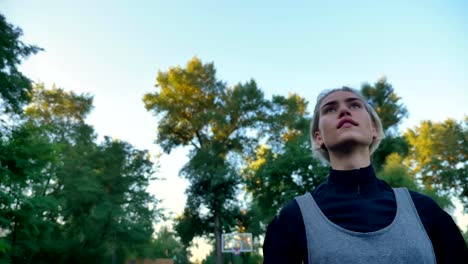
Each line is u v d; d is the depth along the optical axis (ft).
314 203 3.56
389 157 99.45
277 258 3.47
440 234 3.32
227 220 118.52
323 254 3.14
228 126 134.10
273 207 103.86
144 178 119.65
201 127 131.13
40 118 112.68
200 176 116.26
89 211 105.81
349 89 4.07
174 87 136.05
